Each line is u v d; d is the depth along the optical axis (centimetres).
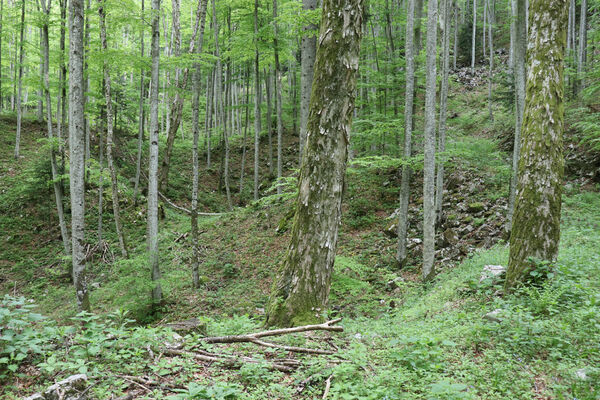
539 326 417
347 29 521
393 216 1438
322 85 530
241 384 340
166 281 1065
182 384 329
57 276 1406
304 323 513
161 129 3083
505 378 344
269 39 1614
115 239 1650
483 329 438
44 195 1764
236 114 3266
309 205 536
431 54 940
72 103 862
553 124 541
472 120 2152
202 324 516
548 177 540
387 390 308
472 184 1453
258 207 1678
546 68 544
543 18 548
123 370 354
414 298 834
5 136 2281
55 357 342
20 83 2084
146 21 1083
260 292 1101
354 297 966
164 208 1897
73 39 854
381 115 1401
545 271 529
